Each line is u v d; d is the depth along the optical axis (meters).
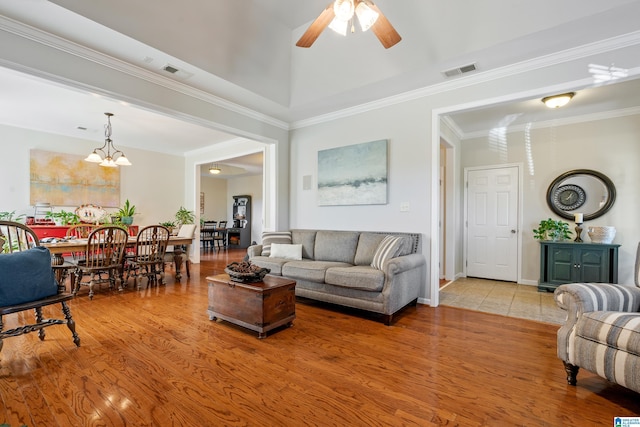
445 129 4.52
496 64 3.02
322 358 2.24
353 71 3.44
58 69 2.61
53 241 3.97
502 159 5.06
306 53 3.53
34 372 2.01
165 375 1.98
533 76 2.95
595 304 1.87
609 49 2.60
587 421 1.56
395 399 1.75
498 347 2.45
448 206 5.14
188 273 5.14
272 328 2.67
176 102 3.49
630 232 4.11
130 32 2.54
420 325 2.95
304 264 3.63
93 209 5.30
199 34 2.83
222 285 2.91
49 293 2.28
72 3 2.21
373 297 3.02
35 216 5.30
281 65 3.63
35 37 2.47
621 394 1.80
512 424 1.54
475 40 2.69
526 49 2.74
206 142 6.30
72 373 2.00
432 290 3.57
